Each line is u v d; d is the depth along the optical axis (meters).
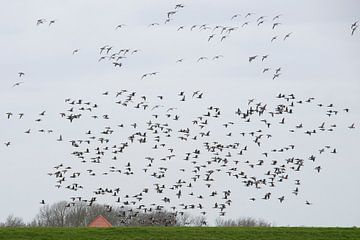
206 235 77.00
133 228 79.69
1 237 73.75
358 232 79.94
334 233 79.19
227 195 91.44
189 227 82.12
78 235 75.75
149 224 93.81
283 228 82.06
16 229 78.00
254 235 77.75
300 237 77.25
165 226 87.44
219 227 82.50
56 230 78.00
